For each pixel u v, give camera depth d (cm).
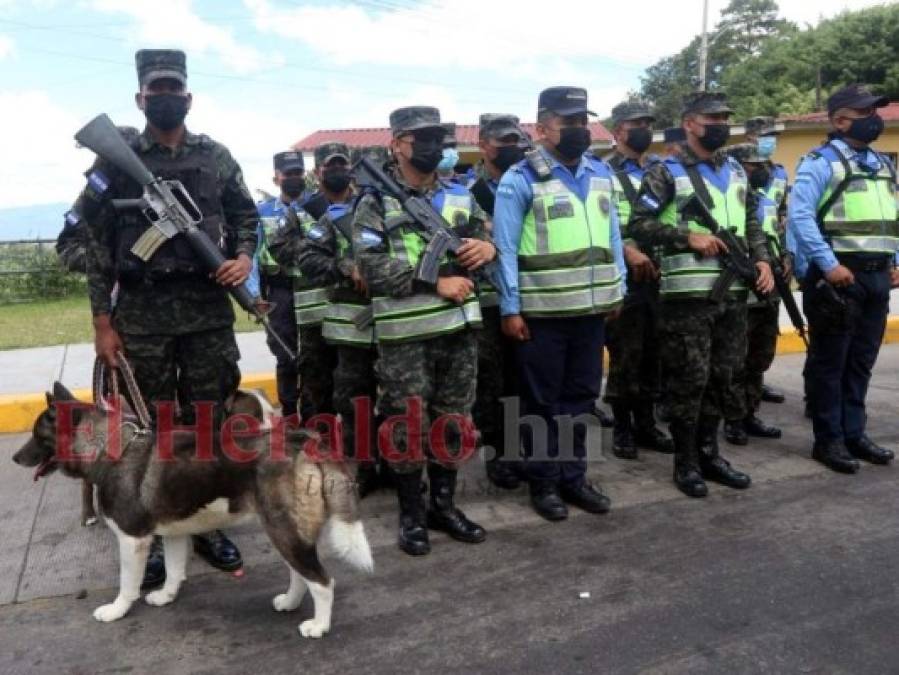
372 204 385
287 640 320
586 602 345
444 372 408
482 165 525
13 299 1422
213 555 383
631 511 449
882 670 290
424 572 378
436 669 297
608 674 291
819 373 511
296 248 488
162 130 369
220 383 395
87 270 371
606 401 562
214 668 301
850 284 484
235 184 397
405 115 385
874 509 443
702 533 416
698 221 451
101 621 335
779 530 417
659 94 5597
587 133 419
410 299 385
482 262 393
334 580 371
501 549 402
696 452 490
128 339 374
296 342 604
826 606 336
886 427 602
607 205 438
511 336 435
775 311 573
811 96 3644
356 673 296
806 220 487
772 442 575
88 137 356
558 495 457
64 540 420
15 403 632
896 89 3619
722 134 453
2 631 329
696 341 459
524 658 302
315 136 2536
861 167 484
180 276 371
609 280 434
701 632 318
